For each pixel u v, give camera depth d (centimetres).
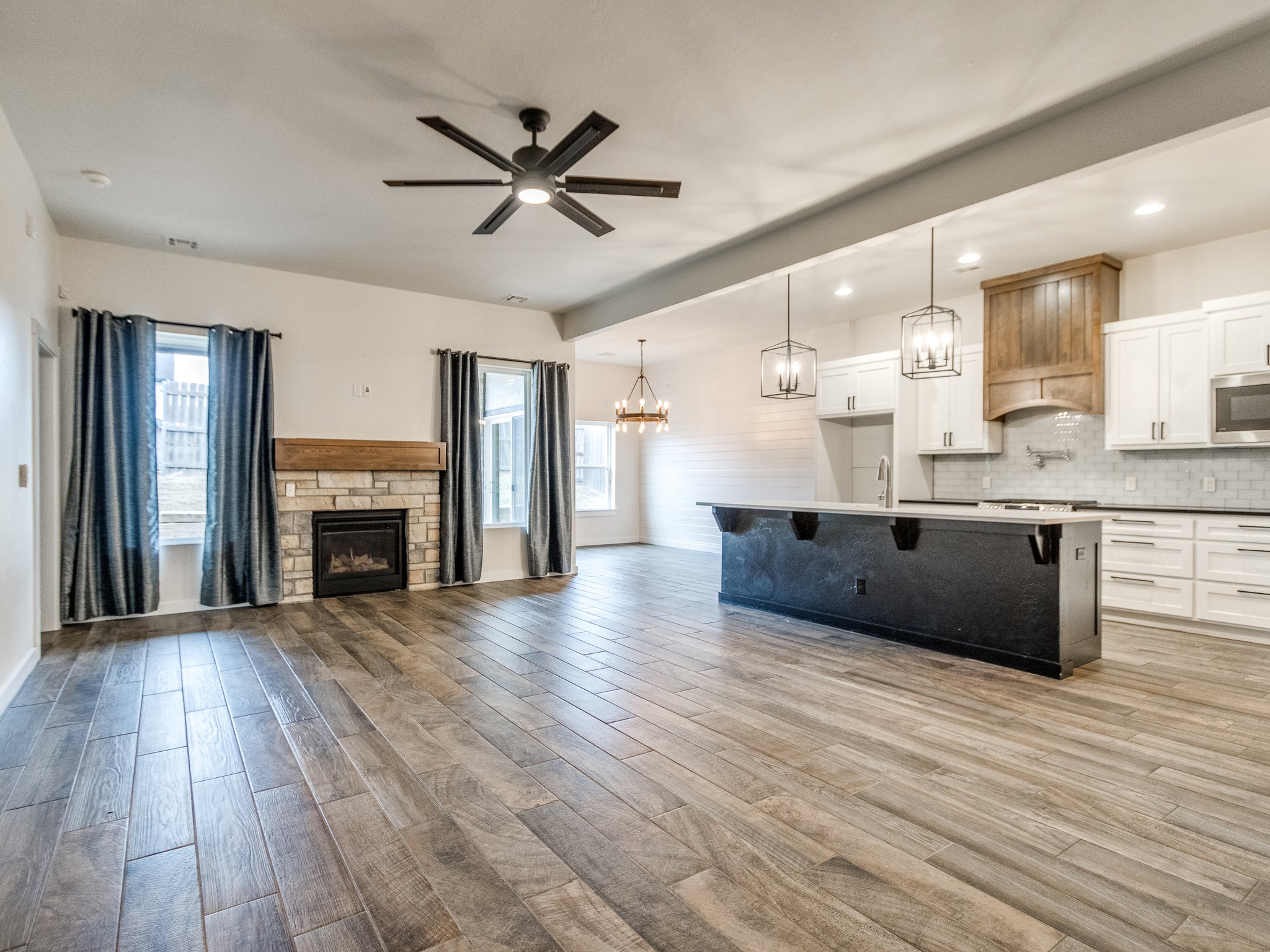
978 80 294
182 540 531
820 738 282
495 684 355
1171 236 483
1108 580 511
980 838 206
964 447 621
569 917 169
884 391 672
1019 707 321
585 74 292
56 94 305
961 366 621
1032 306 565
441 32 264
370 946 158
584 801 229
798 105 314
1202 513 464
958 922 167
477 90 304
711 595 616
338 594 599
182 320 530
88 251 493
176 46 271
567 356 748
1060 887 182
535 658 405
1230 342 459
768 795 233
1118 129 303
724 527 580
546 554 724
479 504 673
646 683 356
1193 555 468
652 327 792
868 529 463
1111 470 549
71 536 479
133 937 162
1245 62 269
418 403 645
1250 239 479
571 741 279
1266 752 269
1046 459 590
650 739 281
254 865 192
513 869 189
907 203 389
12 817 219
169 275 525
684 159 367
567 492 745
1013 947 158
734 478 920
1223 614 453
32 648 385
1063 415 579
